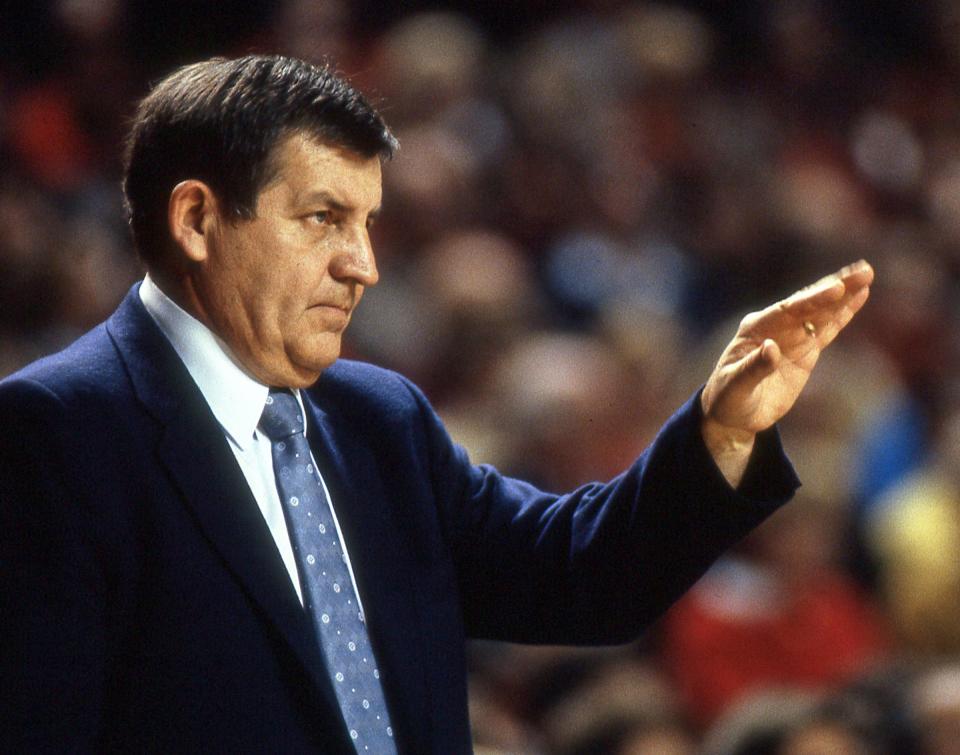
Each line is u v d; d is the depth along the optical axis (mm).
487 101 25859
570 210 24891
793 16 30047
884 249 24688
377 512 6316
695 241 25047
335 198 6020
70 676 5555
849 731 12016
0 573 5633
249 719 5680
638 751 12500
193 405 6012
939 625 17203
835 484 18094
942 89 30812
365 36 27203
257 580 5809
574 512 6629
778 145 28141
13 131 22969
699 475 6301
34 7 24203
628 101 26953
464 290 19219
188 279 6113
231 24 25859
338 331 6094
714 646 16266
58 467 5723
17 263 17359
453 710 6223
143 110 6227
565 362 18531
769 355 6074
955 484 17828
